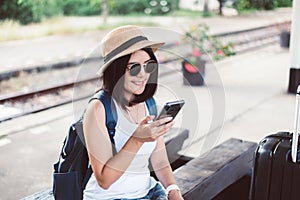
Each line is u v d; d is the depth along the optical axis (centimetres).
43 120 523
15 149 428
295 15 632
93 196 192
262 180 221
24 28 1291
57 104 588
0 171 375
